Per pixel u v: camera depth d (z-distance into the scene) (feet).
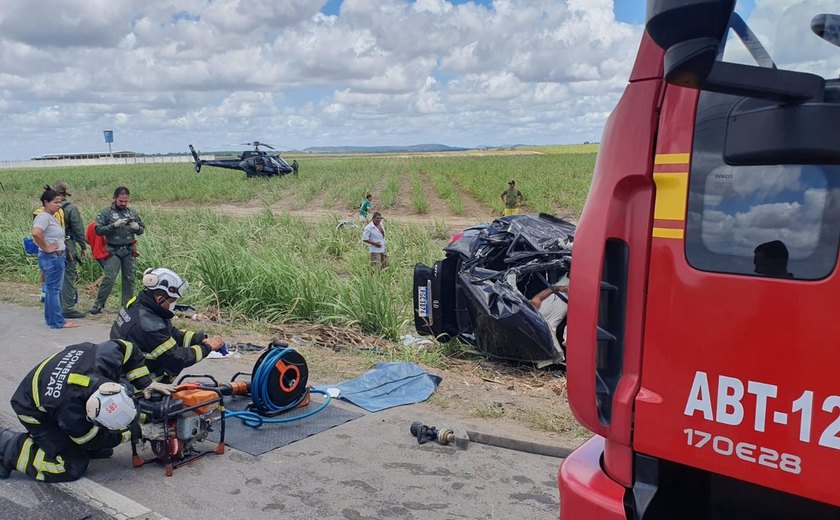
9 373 22.45
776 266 6.21
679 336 6.84
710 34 5.59
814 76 5.98
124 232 31.96
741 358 6.41
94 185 133.49
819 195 6.00
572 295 7.72
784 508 7.34
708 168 6.67
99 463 15.85
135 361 15.26
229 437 17.29
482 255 25.27
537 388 21.90
